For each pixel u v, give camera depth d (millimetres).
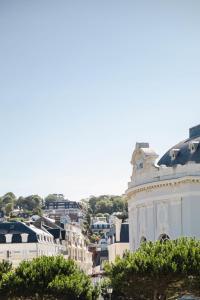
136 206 104625
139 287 71188
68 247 181625
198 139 100625
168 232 96438
